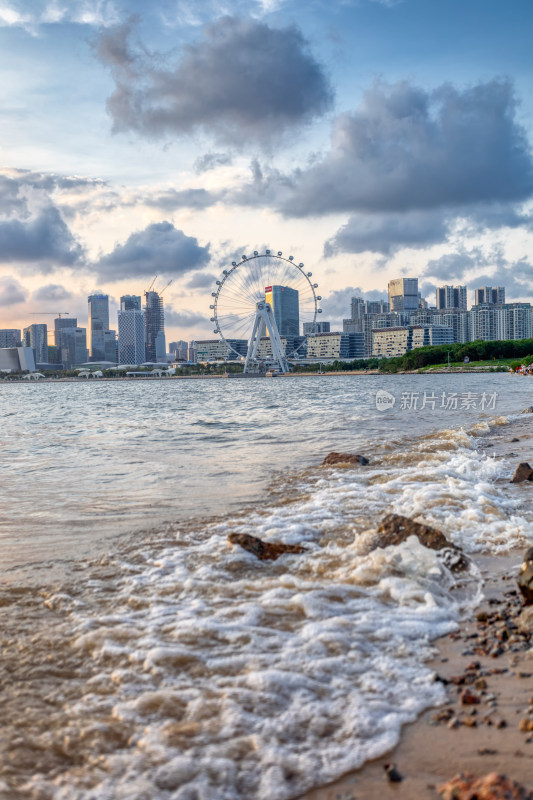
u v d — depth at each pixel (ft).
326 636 17.48
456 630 18.30
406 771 11.68
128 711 13.91
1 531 31.65
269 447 69.77
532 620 17.93
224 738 12.80
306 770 11.79
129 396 300.81
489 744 12.30
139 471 53.21
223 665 15.98
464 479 44.04
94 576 23.94
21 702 14.35
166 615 19.58
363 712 13.61
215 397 255.70
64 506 38.19
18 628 18.70
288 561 25.63
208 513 35.50
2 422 127.44
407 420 104.42
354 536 29.19
